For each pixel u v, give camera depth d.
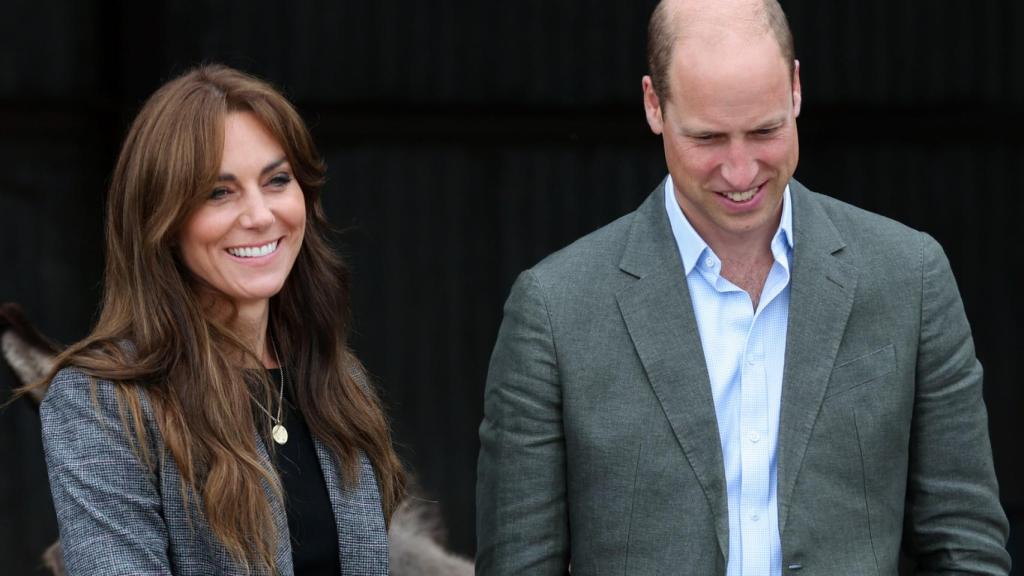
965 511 9.90
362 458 9.73
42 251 19.75
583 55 20.78
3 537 18.98
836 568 9.62
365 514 9.45
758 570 9.68
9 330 15.29
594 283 10.09
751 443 9.76
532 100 20.86
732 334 9.92
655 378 9.82
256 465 8.72
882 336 9.85
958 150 21.16
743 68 8.95
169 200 8.64
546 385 9.97
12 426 19.03
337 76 20.48
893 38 20.81
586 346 9.95
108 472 8.45
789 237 9.95
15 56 19.39
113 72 19.94
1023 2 20.64
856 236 10.09
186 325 8.78
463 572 18.06
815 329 9.80
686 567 9.62
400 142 20.95
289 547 8.90
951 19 20.75
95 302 19.95
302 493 9.28
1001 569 9.95
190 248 8.90
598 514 9.84
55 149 19.72
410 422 21.06
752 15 9.09
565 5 20.67
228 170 8.78
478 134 21.00
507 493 10.04
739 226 9.37
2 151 19.50
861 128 21.12
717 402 9.83
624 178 21.16
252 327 9.39
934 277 10.00
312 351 9.77
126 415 8.54
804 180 21.27
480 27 20.67
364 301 21.05
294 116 9.12
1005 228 21.16
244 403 8.93
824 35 20.83
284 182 9.14
